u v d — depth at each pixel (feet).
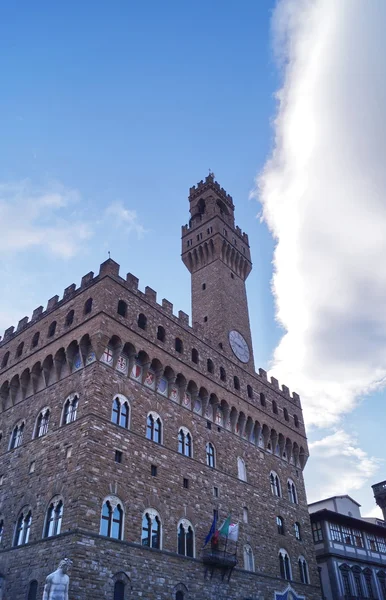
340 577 250.16
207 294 261.03
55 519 141.79
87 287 181.27
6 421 185.88
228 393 218.18
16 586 138.82
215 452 199.00
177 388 193.36
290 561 212.84
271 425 239.91
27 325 201.46
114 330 169.89
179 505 169.17
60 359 175.63
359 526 282.97
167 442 177.06
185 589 156.25
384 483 372.38
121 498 149.38
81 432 151.02
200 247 277.03
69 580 124.77
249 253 295.28
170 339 196.44
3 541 153.48
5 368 197.47
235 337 246.88
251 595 182.09
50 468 153.58
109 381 163.84
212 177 306.76
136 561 144.25
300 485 246.68
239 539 190.49
